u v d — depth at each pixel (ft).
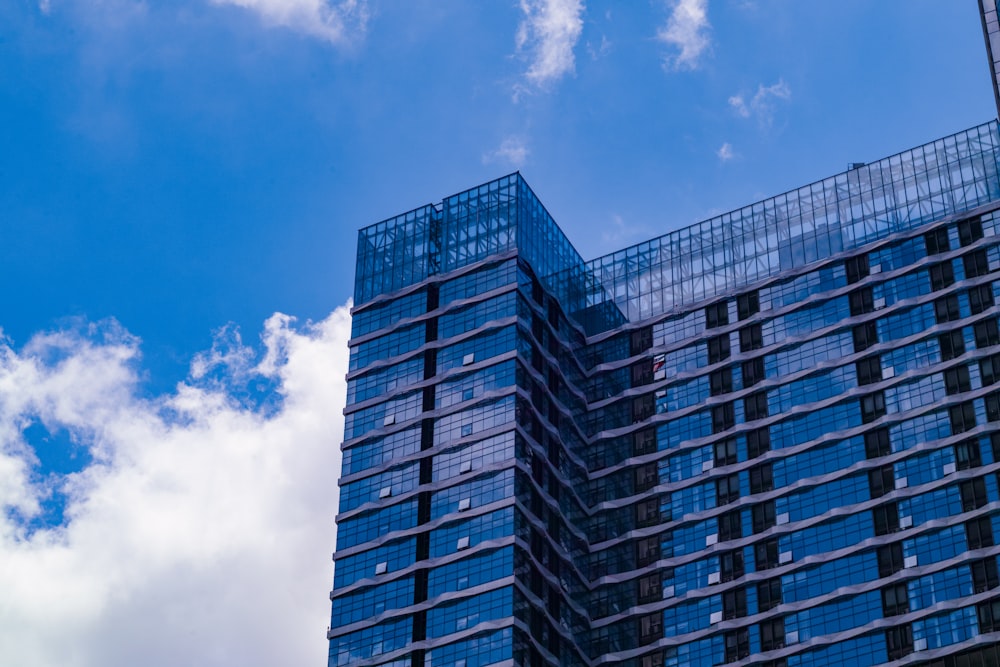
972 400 464.24
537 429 500.74
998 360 467.52
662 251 552.00
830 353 497.05
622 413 526.57
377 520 493.36
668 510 498.28
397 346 528.22
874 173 523.70
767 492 483.10
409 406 512.22
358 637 472.44
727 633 466.70
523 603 458.91
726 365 514.27
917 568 444.96
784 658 452.76
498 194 545.03
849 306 502.38
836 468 475.72
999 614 427.74
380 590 477.77
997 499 444.55
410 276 543.80
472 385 504.43
